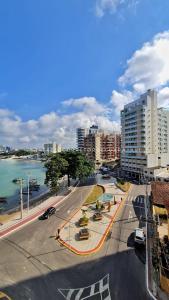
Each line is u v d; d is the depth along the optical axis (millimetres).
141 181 88500
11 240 33375
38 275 23812
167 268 23984
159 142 105938
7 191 87125
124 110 112500
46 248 30438
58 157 68188
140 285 21969
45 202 56781
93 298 20094
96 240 32719
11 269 25094
